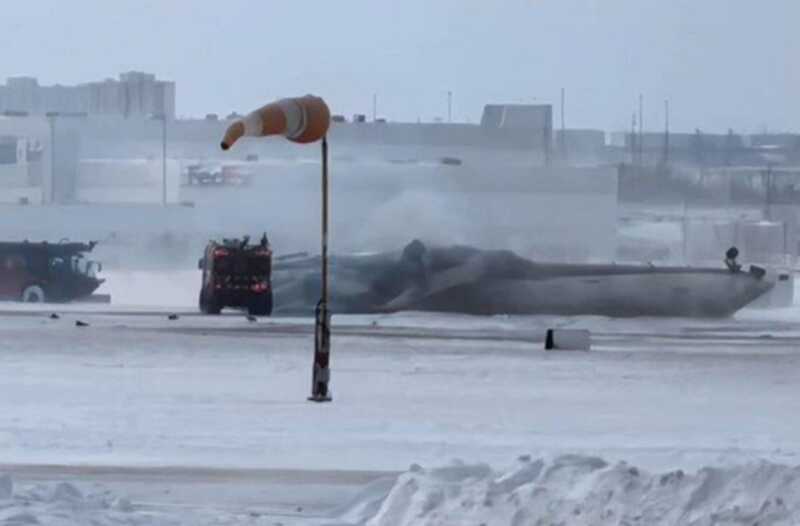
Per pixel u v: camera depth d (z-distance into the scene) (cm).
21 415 5225
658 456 4156
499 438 4738
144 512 3047
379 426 5016
